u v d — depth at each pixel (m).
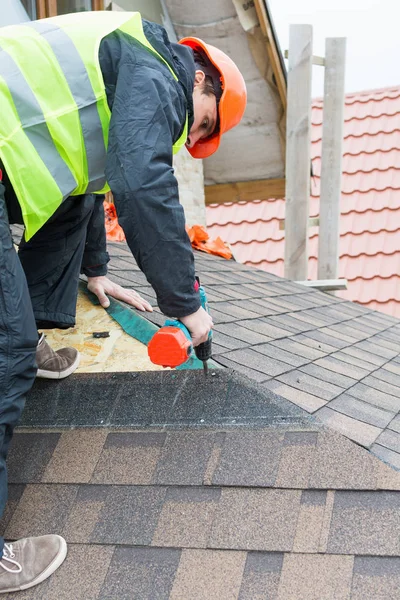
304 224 6.85
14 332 1.69
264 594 1.57
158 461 1.95
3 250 1.68
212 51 2.10
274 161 8.08
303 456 1.84
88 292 2.80
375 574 1.54
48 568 1.73
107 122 1.81
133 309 2.70
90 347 2.52
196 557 1.69
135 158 1.66
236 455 1.90
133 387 2.21
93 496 1.91
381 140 11.02
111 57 1.80
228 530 1.73
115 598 1.65
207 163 8.30
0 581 1.69
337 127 6.91
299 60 6.68
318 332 3.73
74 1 5.73
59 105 1.76
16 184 1.71
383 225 9.95
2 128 1.69
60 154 1.78
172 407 2.10
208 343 2.03
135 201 1.66
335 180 6.99
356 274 9.47
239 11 6.60
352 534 1.64
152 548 1.74
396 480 1.72
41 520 1.89
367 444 1.89
